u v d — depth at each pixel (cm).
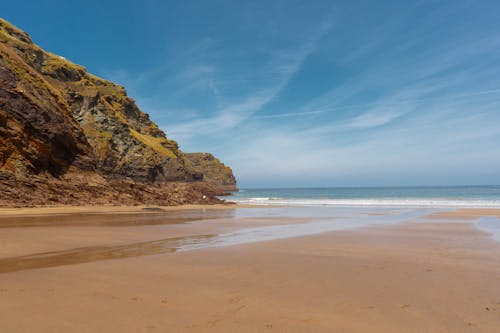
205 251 1151
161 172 6825
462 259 1012
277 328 484
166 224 2203
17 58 4022
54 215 2698
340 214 3297
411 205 5353
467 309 571
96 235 1589
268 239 1481
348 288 695
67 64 6650
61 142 3988
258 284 724
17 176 3331
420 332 475
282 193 15962
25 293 641
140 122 9138
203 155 18075
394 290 681
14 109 3484
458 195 9675
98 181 4325
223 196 11825
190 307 571
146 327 480
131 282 733
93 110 6000
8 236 1488
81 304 579
